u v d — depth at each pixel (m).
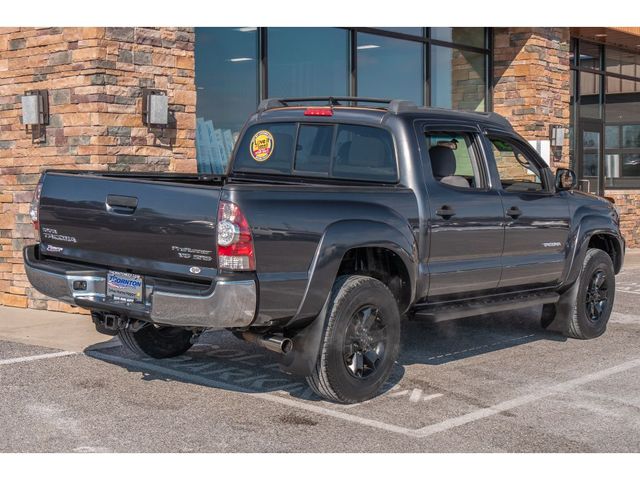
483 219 7.13
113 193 5.79
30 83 9.46
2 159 9.74
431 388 6.57
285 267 5.55
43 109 9.30
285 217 5.54
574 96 18.27
